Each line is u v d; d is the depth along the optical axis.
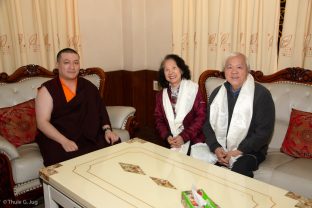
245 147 1.95
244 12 2.69
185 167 1.66
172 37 3.28
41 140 2.20
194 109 2.35
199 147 2.19
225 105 2.10
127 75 3.82
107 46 3.65
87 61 3.48
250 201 1.30
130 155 1.83
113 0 3.59
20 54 2.83
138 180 1.51
